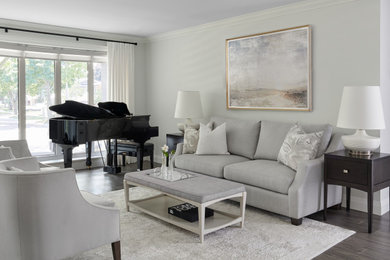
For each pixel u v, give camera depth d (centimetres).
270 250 289
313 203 357
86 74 649
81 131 486
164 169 373
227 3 443
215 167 429
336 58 410
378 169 332
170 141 570
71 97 634
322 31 420
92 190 482
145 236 320
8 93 571
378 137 377
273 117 483
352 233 326
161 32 636
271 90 477
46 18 523
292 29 446
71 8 468
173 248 294
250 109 509
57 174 222
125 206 408
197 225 315
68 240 232
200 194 303
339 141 387
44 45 584
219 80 556
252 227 342
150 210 361
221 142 477
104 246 300
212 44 561
